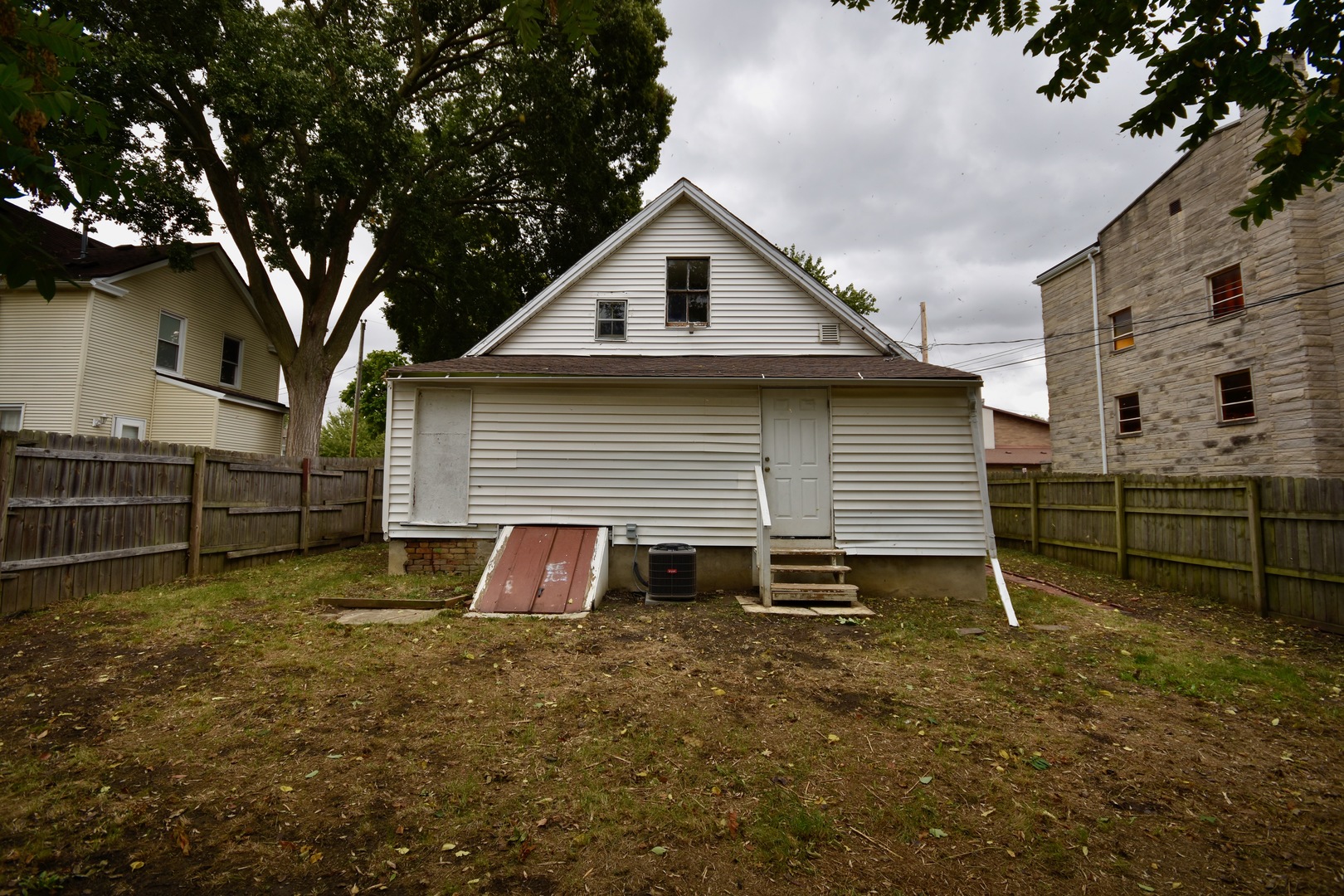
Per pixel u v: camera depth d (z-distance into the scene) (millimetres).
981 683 5293
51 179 1925
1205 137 2455
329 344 17422
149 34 12711
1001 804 3459
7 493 6367
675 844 3066
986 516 8516
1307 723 4605
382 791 3479
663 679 5230
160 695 4664
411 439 9258
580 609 7469
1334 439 12008
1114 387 17203
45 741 3947
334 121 12984
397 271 18688
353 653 5723
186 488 8898
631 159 19141
